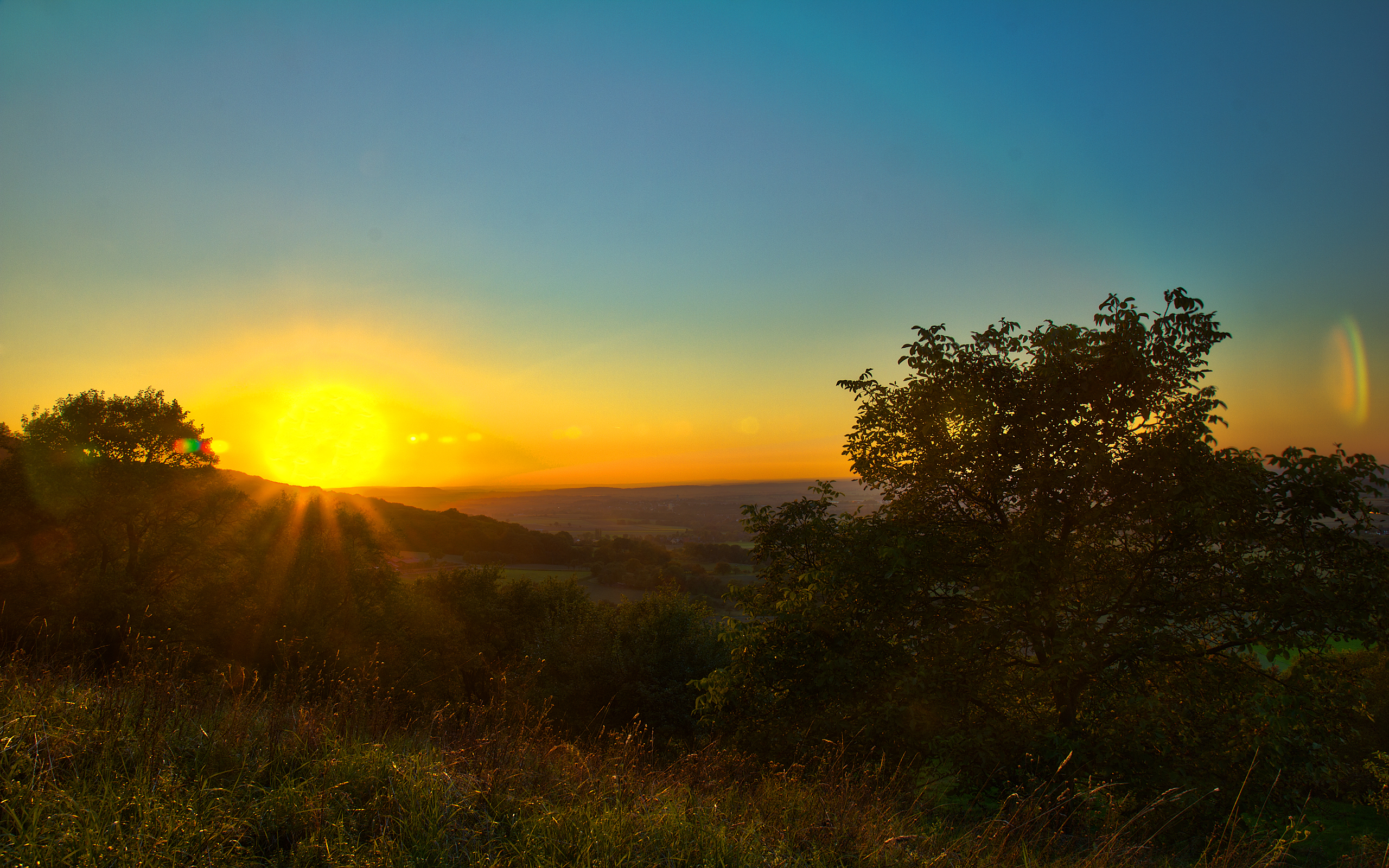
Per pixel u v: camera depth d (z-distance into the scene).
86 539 23.42
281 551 26.52
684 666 22.53
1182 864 5.77
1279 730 8.06
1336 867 5.32
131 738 3.78
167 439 25.98
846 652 10.49
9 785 2.91
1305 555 8.91
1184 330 9.77
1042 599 8.99
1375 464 8.58
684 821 3.82
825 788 5.14
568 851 3.33
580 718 20.89
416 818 3.31
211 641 22.53
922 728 9.16
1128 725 8.43
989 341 10.33
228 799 3.30
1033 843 4.41
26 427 24.38
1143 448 9.48
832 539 10.84
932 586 10.40
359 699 4.92
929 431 10.59
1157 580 9.66
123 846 2.70
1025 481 9.66
